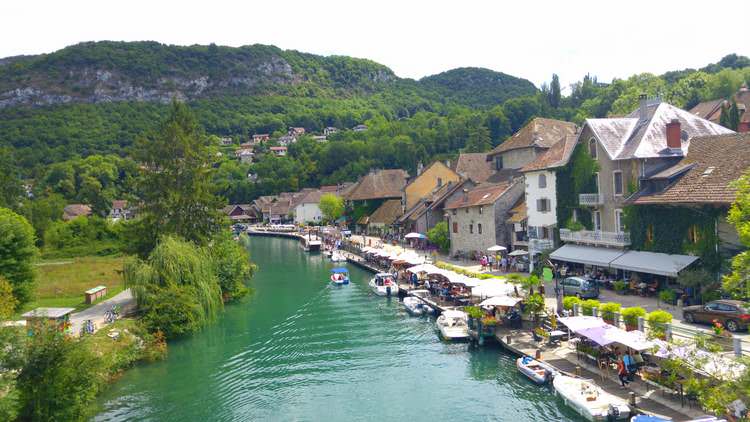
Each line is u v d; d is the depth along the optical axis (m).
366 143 194.38
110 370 32.69
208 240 55.19
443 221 78.44
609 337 26.11
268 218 173.88
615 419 22.86
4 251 42.22
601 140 44.34
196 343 40.22
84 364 25.19
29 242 44.12
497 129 164.50
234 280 55.66
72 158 187.25
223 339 41.16
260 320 46.88
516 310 37.94
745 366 17.50
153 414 27.94
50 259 84.31
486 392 28.83
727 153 36.78
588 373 27.66
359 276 69.62
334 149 189.25
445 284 51.03
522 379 29.84
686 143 42.22
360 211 117.88
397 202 106.38
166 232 50.88
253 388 31.19
